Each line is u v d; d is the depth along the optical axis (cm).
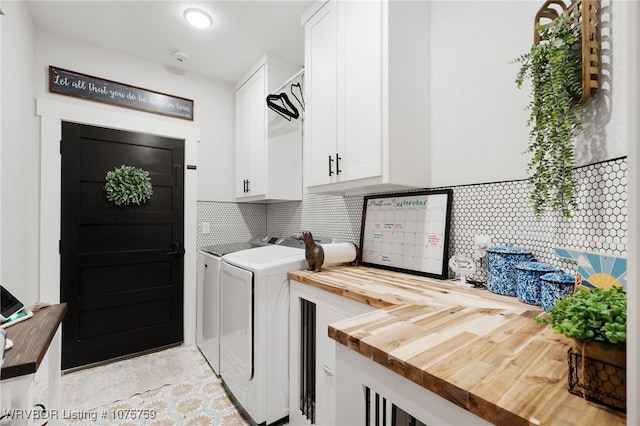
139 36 220
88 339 226
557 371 57
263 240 281
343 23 163
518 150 123
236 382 174
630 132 37
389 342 70
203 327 245
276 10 192
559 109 90
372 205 188
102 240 233
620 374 46
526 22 121
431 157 159
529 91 119
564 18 92
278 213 297
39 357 85
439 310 95
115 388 195
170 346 261
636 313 36
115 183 235
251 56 248
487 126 135
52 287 211
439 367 59
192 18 199
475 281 136
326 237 222
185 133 270
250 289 159
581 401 49
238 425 161
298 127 259
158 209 257
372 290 122
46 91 211
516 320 85
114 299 237
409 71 149
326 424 130
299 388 157
